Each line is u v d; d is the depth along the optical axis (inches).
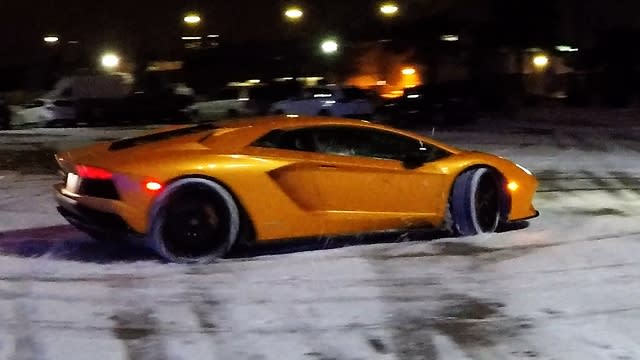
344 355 213.9
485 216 352.8
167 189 294.0
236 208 303.7
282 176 309.7
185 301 256.8
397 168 331.0
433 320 241.6
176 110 1206.9
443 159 344.8
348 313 247.0
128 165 295.3
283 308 250.8
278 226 310.5
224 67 1641.2
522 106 1542.8
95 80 1144.2
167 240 297.3
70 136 893.8
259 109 1172.5
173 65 1621.6
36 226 375.2
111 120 1152.2
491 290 271.3
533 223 384.2
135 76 1274.6
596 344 222.2
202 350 216.4
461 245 333.7
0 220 390.0
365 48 1711.4
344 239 346.3
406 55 1701.5
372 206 326.6
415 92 1138.7
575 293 267.9
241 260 306.7
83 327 233.0
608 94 1567.4
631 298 262.7
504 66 1769.2
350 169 321.4
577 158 687.1
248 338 225.3
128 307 250.7
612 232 362.9
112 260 305.7
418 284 277.6
